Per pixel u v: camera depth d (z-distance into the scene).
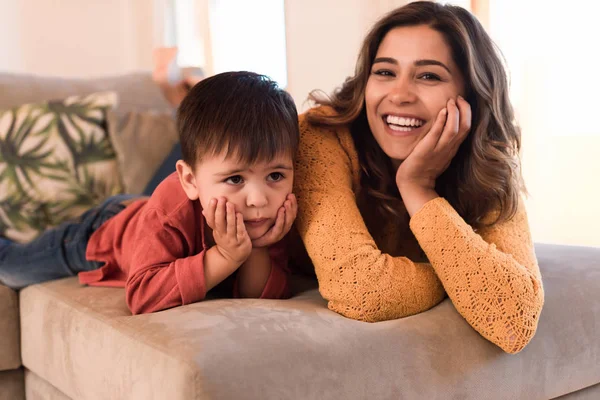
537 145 2.02
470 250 1.03
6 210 1.81
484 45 1.19
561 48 1.95
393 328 0.98
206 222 1.19
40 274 1.48
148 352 0.89
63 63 3.28
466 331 1.01
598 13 1.87
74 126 1.96
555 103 1.97
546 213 2.02
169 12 3.32
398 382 0.92
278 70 2.92
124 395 0.94
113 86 2.22
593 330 1.14
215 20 3.20
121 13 3.44
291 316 0.98
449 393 0.96
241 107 1.07
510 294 0.99
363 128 1.29
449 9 1.19
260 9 2.98
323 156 1.20
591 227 1.91
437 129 1.11
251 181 1.07
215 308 1.02
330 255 1.07
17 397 1.42
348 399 0.88
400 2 2.18
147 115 2.12
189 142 1.10
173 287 1.08
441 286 1.11
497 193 1.17
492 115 1.20
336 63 2.41
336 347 0.90
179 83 2.33
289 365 0.85
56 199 1.88
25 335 1.37
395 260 1.08
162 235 1.15
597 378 1.16
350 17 2.34
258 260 1.18
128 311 1.14
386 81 1.20
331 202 1.12
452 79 1.17
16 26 3.12
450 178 1.25
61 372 1.19
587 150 1.91
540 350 1.06
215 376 0.80
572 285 1.17
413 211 1.12
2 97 2.02
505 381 1.02
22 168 1.86
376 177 1.29
